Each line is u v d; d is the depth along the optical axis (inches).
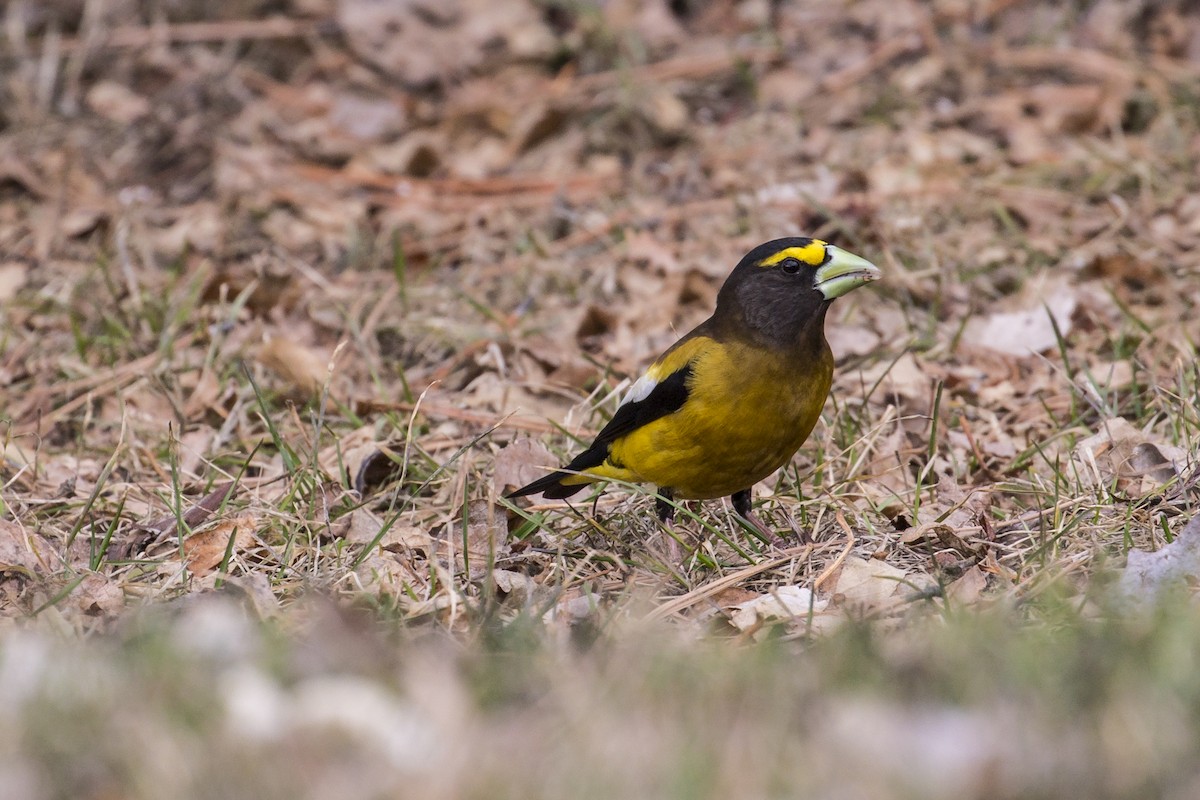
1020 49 757.3
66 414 518.6
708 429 376.5
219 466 474.3
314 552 393.7
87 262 634.8
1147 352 497.7
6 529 400.8
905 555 382.3
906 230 605.9
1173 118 668.7
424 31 818.8
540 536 413.4
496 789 223.3
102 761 236.2
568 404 508.4
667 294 574.9
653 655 275.7
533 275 606.9
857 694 251.1
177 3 824.9
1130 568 340.2
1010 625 311.0
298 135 746.2
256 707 254.2
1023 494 416.2
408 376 544.4
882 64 753.0
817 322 374.6
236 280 583.5
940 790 219.8
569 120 749.9
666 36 801.6
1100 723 232.2
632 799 220.7
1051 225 604.4
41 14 824.3
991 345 525.7
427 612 340.2
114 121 753.0
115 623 330.6
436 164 722.8
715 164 691.4
